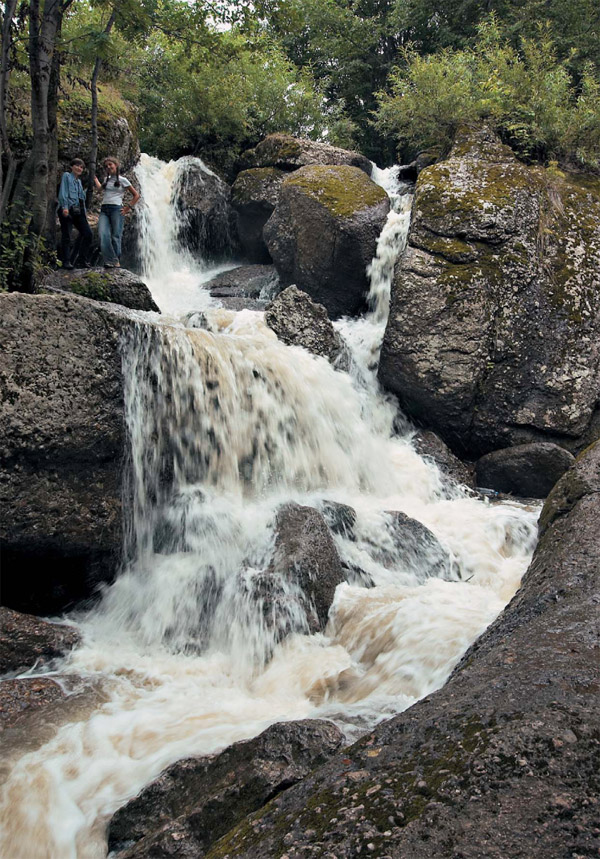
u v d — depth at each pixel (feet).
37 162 27.14
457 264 28.89
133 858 8.66
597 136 35.81
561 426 27.66
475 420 28.32
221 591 17.16
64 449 16.90
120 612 17.62
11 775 11.28
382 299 33.99
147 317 28.14
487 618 15.40
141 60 52.42
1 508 15.99
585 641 9.45
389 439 28.53
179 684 14.73
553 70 40.27
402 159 65.05
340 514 20.80
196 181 44.57
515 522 22.72
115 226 34.94
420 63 41.50
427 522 23.04
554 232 30.14
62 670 14.99
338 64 75.46
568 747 6.88
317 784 7.52
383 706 12.72
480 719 7.65
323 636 16.33
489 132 35.24
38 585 17.57
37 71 26.81
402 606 16.44
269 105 54.44
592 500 14.44
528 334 28.30
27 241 27.02
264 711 13.43
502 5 60.80
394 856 5.99
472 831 6.07
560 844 5.81
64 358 17.12
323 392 26.25
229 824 8.70
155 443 20.10
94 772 11.37
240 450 22.66
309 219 35.58
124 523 18.66
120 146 40.96
